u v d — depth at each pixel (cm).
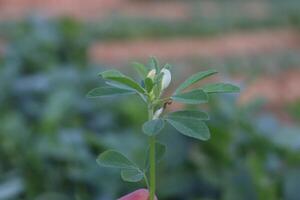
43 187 99
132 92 45
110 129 127
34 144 106
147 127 43
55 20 173
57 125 118
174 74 181
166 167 95
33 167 100
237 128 98
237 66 340
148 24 451
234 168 91
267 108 276
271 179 94
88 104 130
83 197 96
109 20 461
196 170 95
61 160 101
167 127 99
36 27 168
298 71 331
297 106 131
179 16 497
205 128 44
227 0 515
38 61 154
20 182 97
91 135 109
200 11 488
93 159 102
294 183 89
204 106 104
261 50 392
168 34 436
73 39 167
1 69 145
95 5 548
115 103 131
